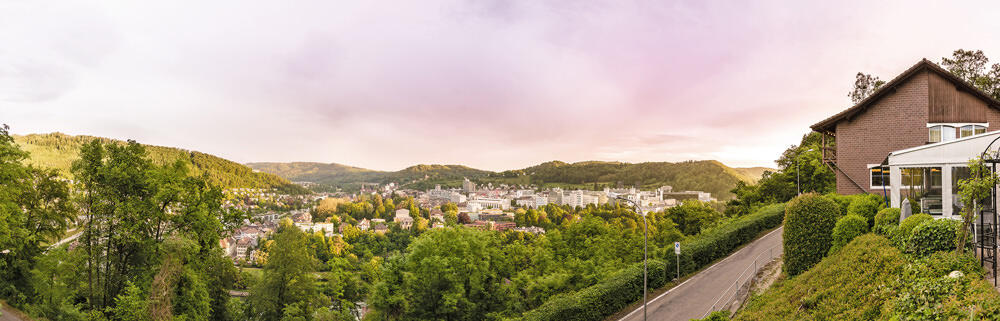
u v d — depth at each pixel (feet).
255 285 143.74
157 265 96.78
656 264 91.20
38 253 106.52
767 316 51.29
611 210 593.42
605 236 138.51
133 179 94.22
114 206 91.25
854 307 40.09
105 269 97.45
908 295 34.14
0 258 95.96
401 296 99.76
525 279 109.40
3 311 88.89
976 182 36.88
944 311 29.78
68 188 109.29
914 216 47.16
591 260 115.85
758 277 79.71
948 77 95.50
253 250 524.93
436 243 106.52
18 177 97.66
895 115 99.35
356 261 423.64
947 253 39.88
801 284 54.95
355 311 145.07
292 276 142.20
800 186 170.91
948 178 58.03
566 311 74.79
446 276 97.60
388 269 106.11
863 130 101.81
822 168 155.74
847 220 61.82
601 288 82.23
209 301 118.52
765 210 137.08
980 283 32.37
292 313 130.82
